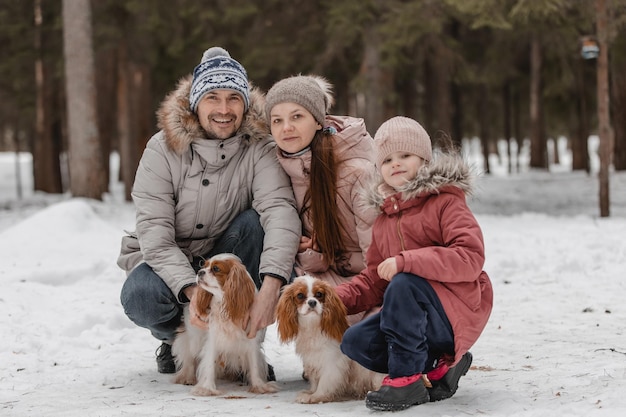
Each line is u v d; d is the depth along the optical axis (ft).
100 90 77.66
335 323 12.96
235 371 15.12
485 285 12.82
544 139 101.81
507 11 49.06
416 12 50.70
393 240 13.05
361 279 13.71
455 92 93.20
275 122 14.85
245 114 15.40
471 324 12.32
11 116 96.37
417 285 12.10
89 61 53.26
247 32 67.21
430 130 79.25
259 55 64.80
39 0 70.90
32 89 82.84
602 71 45.34
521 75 98.27
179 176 15.25
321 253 15.12
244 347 14.14
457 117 93.76
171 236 15.17
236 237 15.60
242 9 61.26
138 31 67.36
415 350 12.07
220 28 67.72
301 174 15.02
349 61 69.92
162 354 16.21
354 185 14.65
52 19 71.05
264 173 15.34
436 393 12.79
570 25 57.26
